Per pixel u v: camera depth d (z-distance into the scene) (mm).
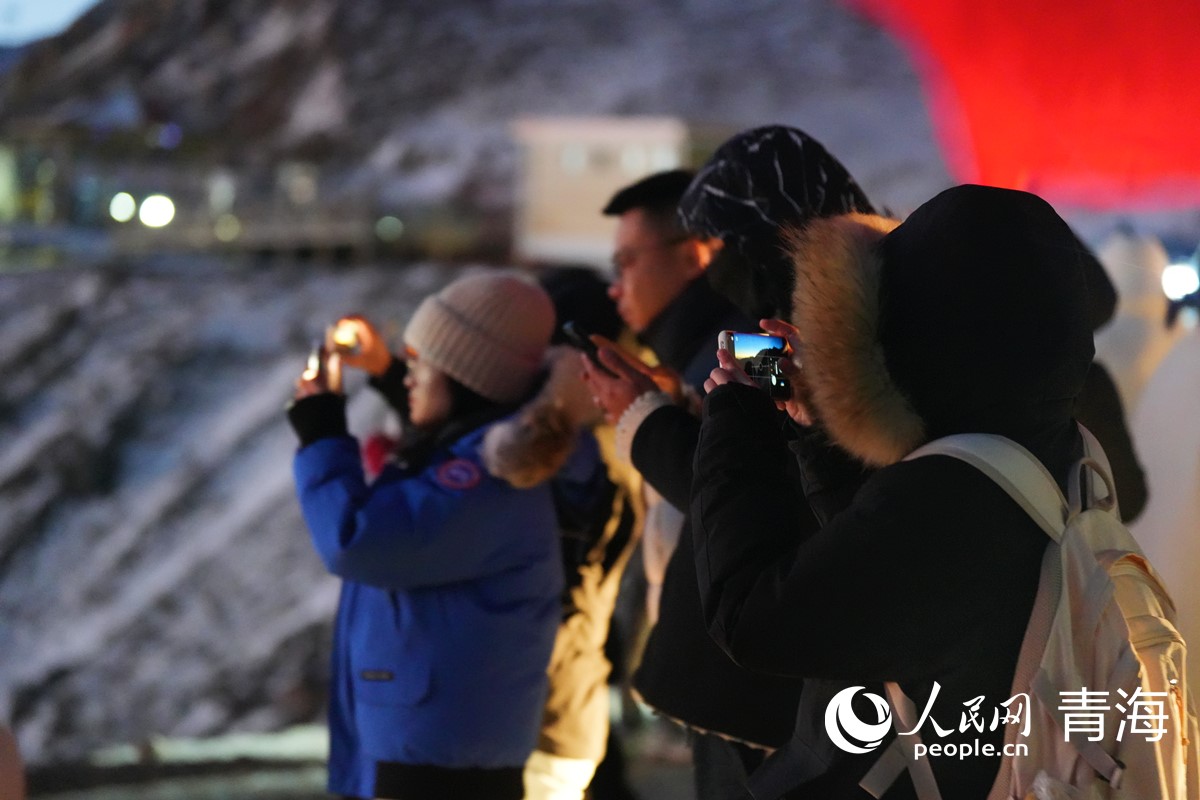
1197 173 17625
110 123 29297
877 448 1407
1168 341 2941
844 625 1346
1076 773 1347
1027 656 1359
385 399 2756
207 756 5453
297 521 12602
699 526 1478
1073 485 1427
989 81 25344
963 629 1369
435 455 2439
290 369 18125
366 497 2348
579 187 32625
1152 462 2504
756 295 2145
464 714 2357
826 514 1525
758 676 1957
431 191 46219
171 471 14547
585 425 2641
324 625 10039
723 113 53656
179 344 18688
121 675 9367
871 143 49094
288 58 54281
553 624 2502
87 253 24922
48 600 11375
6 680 9359
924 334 1396
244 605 10820
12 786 1566
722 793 2057
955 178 43125
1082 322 1418
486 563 2391
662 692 2043
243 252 27062
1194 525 2424
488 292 2480
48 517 13289
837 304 1405
